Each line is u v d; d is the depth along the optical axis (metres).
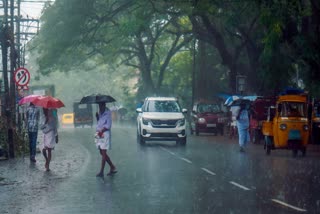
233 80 40.31
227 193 12.56
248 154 23.14
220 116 39.75
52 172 17.19
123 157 21.94
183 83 67.56
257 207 10.77
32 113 20.38
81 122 65.31
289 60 32.12
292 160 20.45
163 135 27.78
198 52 55.81
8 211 10.81
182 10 36.06
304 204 11.05
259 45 37.72
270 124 22.75
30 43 56.16
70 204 11.45
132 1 39.72
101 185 14.19
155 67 70.12
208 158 21.27
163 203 11.36
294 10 23.81
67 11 43.53
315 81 30.38
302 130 21.80
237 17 33.28
